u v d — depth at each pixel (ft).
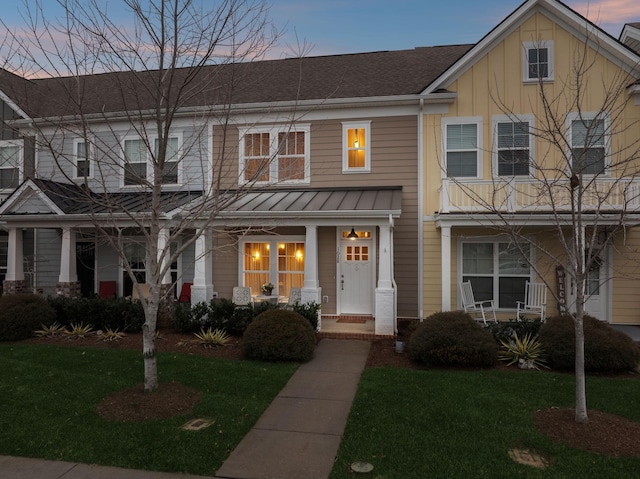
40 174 49.24
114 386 23.47
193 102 45.24
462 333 27.76
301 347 28.84
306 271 37.40
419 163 42.27
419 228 42.06
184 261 47.42
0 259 53.57
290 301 41.19
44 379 24.53
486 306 41.29
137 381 24.31
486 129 41.01
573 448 16.96
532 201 37.04
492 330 31.81
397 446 17.12
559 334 27.32
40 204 43.57
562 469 15.39
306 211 36.63
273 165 44.42
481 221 36.63
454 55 51.08
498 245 41.32
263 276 45.29
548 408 20.80
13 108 46.57
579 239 19.81
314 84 47.88
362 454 16.53
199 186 45.96
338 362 29.04
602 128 38.27
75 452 16.53
